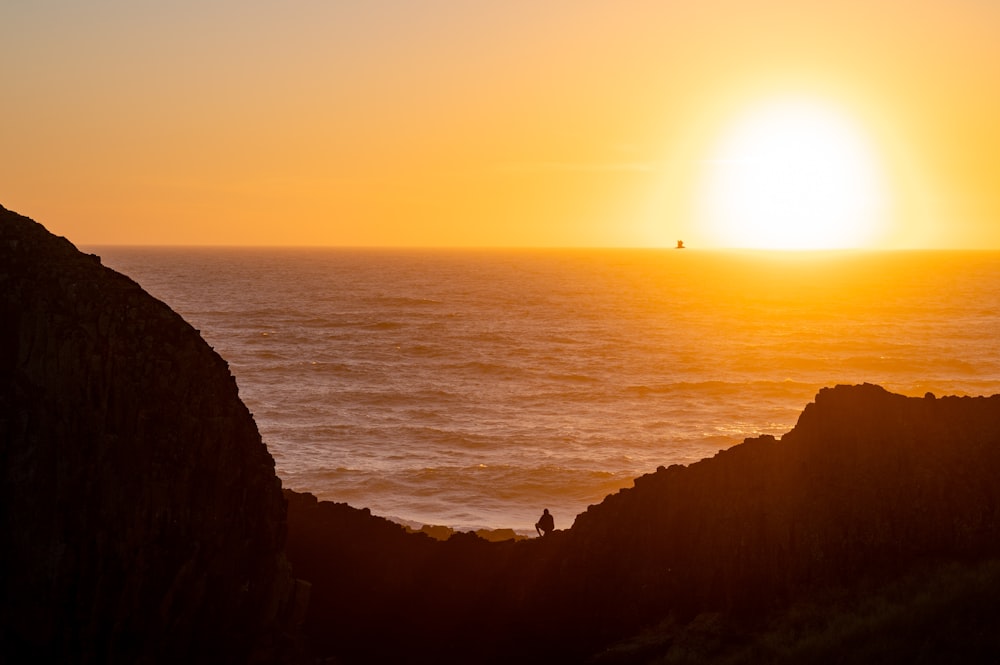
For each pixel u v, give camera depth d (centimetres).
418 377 9950
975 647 1842
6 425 2022
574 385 9594
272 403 8269
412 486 5609
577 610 2475
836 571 2281
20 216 2345
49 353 2095
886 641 1916
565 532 2791
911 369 10756
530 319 16438
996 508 2284
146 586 1967
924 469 2353
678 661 2083
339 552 2694
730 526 2416
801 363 11150
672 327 15238
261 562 2130
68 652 1927
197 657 1977
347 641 2359
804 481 2445
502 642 2395
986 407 2477
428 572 2670
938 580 2119
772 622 2203
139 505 2006
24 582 1952
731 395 9075
